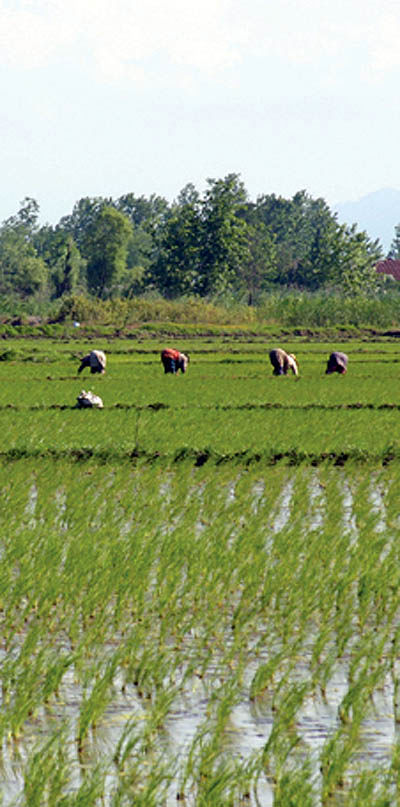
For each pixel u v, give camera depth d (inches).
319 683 1021.8
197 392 3843.5
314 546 1492.4
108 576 1302.9
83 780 813.9
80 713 922.7
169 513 1798.7
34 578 1307.8
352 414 3161.9
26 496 1916.8
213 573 1326.3
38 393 3806.6
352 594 1318.9
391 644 1140.5
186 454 2393.0
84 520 1700.3
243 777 797.2
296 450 2415.1
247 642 1144.2
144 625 1164.5
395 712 956.6
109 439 2566.4
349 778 822.5
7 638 1126.4
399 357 6117.1
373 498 2034.9
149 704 970.7
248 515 1753.2
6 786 804.6
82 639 1133.7
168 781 787.4
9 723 908.6
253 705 971.3
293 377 4598.9
